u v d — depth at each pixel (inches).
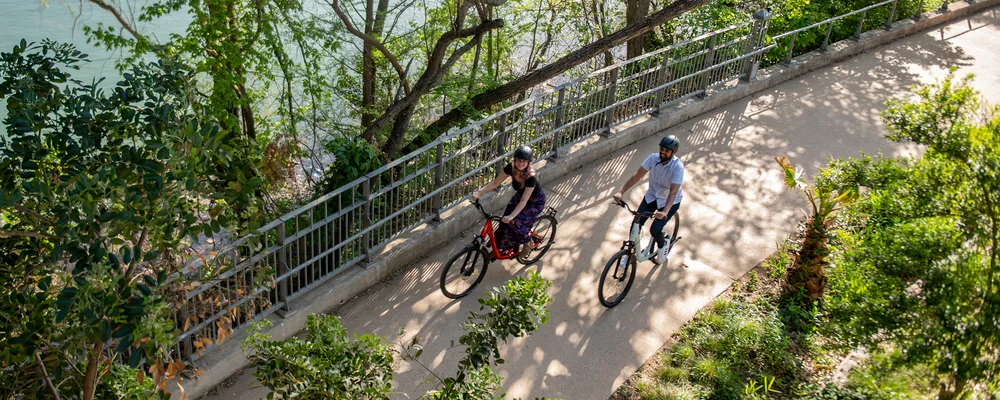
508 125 343.9
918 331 182.1
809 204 340.2
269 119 381.1
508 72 506.0
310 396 156.3
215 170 133.7
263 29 332.8
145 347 114.0
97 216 114.0
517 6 495.8
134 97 132.1
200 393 227.0
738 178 360.2
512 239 273.0
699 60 414.0
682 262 298.2
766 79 457.4
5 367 144.7
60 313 109.4
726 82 444.1
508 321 164.1
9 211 133.0
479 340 163.9
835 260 240.5
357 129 406.3
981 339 170.2
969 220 180.7
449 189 307.7
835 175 251.6
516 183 264.4
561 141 361.1
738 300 276.1
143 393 154.8
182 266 157.1
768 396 232.8
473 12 444.5
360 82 429.4
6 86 133.8
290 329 253.3
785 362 243.4
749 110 432.5
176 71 136.7
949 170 187.5
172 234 131.9
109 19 525.3
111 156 128.4
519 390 234.5
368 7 410.3
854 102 446.0
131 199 117.4
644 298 277.6
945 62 509.7
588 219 324.8
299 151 362.6
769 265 294.8
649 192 273.3
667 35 478.0
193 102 137.6
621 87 379.6
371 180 289.3
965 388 182.2
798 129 411.5
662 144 257.8
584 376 240.8
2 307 131.2
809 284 268.4
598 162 370.9
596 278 287.3
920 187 193.6
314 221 279.6
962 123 186.4
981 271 177.0
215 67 333.1
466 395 163.6
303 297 259.3
